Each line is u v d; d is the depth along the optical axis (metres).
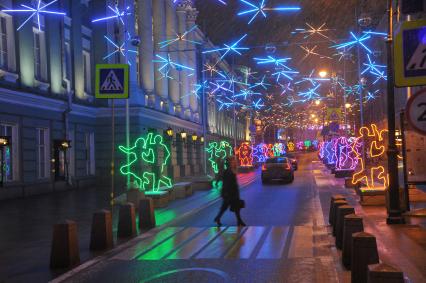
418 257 7.59
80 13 30.58
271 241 9.88
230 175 12.23
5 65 22.59
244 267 7.60
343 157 33.84
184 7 45.69
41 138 25.72
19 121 23.14
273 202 18.25
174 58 42.78
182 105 46.00
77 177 29.28
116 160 31.95
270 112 86.69
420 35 5.15
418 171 12.73
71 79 29.25
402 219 11.25
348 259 7.32
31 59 24.25
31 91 24.02
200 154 51.78
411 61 5.16
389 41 11.35
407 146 12.84
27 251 9.29
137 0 35.59
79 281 7.00
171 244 9.82
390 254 7.84
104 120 32.25
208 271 7.41
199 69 52.69
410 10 7.09
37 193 24.03
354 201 16.94
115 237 10.77
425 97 5.17
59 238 7.95
